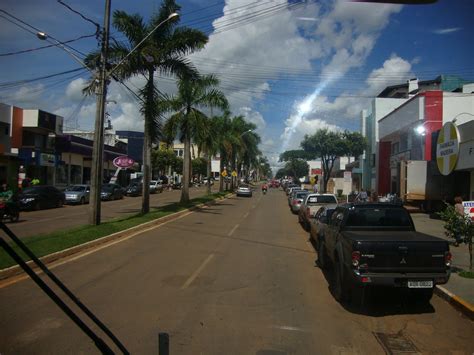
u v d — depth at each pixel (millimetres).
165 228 17797
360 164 50281
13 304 6836
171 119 29281
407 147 32531
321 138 46375
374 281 6809
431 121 28750
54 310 6543
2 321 6031
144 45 20328
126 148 66812
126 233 15820
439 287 8391
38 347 5133
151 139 21766
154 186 53562
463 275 9352
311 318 6613
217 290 8086
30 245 11367
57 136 40906
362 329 6223
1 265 8938
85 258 10953
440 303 7660
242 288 8305
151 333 5719
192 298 7488
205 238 15172
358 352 5355
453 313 7090
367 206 8477
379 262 6887
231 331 5906
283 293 8023
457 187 26688
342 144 45281
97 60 16422
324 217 11500
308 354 5219
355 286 7453
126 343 5324
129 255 11500
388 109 42969
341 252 7590
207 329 5953
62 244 11953
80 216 22859
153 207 28516
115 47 19672
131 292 7777
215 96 29312
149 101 21234
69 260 10648
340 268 7555
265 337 5723
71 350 5047
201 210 28062
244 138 60281
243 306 7109
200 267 10141
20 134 36125
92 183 16109
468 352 5473
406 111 32094
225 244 13906
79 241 12719
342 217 8609
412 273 6902
